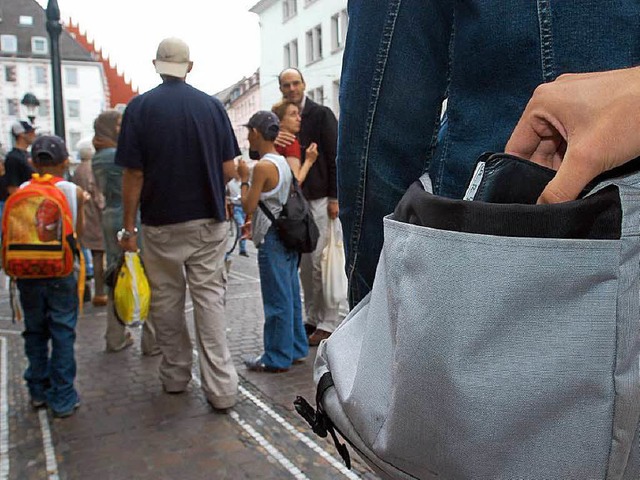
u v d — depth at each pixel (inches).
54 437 123.9
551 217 23.5
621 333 23.6
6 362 179.5
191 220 130.4
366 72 37.8
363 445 30.9
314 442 119.0
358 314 36.8
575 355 23.5
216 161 132.6
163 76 132.0
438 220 25.2
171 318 142.2
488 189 27.7
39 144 137.6
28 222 126.6
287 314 159.6
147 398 145.1
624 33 30.6
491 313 23.5
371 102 37.8
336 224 185.2
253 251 499.2
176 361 146.3
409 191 29.3
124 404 141.4
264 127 155.7
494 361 23.7
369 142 38.5
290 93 184.5
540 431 24.2
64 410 133.6
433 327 24.3
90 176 244.7
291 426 126.6
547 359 23.5
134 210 140.5
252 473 107.3
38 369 139.4
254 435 122.8
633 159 25.5
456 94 35.5
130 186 135.1
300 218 154.1
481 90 34.0
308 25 1339.8
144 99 129.8
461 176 34.5
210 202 131.3
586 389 23.8
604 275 23.4
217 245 134.3
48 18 340.2
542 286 23.4
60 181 138.4
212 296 134.6
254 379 155.5
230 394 134.5
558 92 26.7
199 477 106.3
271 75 1529.3
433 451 25.8
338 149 41.1
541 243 23.2
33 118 500.7
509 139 31.1
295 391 146.3
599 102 25.1
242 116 2215.8
